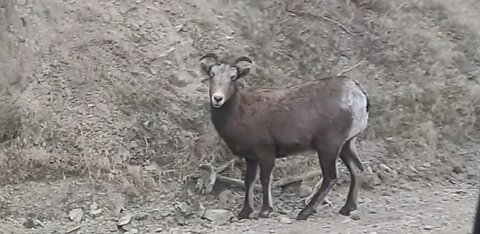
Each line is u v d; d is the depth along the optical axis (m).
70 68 14.79
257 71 16.09
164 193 12.77
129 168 13.00
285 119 11.57
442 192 13.66
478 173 14.77
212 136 13.94
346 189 13.42
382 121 15.71
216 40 16.61
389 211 12.08
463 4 20.42
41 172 12.87
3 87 14.23
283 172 13.67
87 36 15.47
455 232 10.13
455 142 15.79
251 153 11.68
